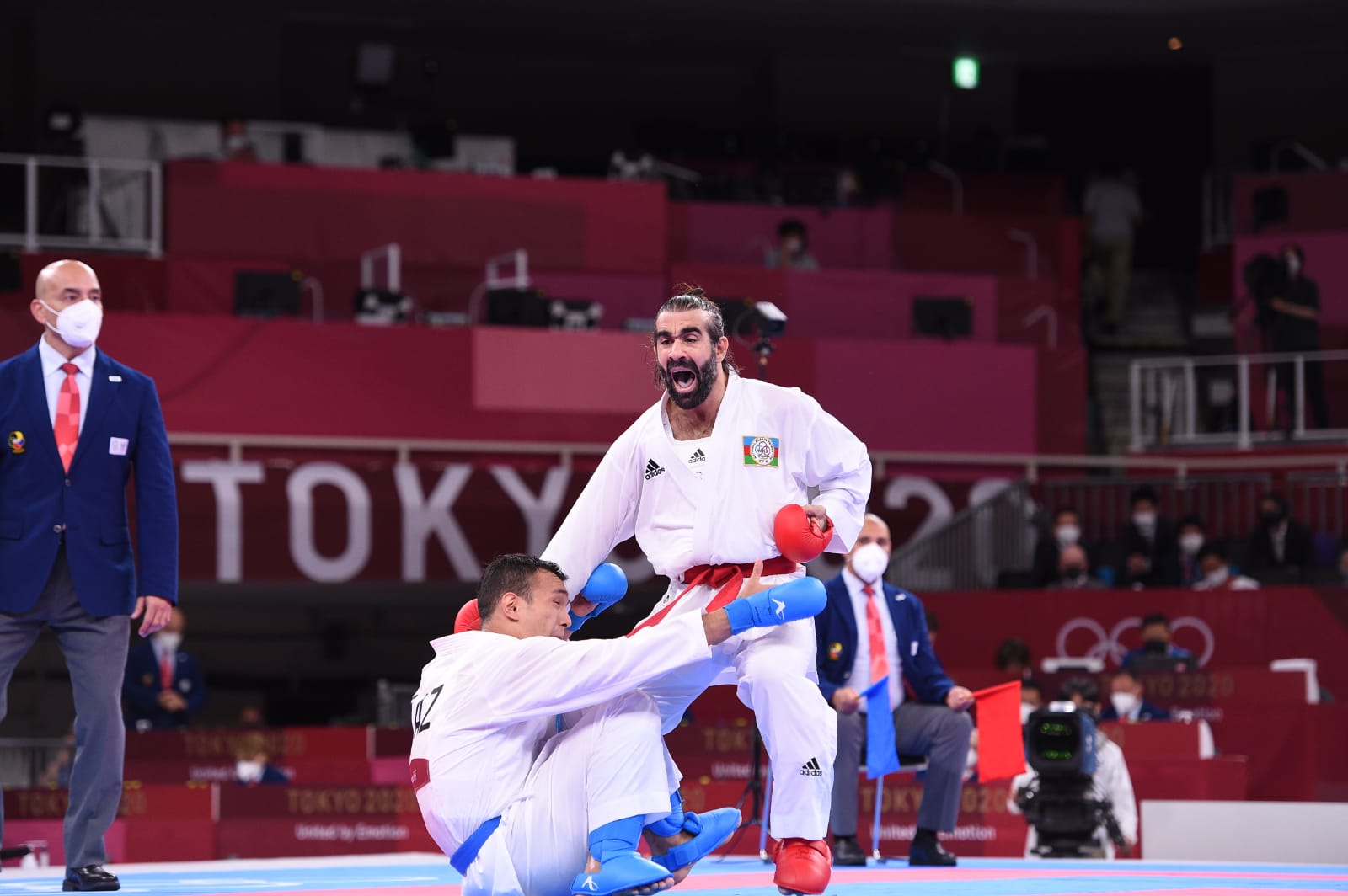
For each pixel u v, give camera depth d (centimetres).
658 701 780
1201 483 2864
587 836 722
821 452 815
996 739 1352
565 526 818
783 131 4256
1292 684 2183
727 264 3728
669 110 4644
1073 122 4709
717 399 802
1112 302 4228
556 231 3500
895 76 4584
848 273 3475
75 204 3312
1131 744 1981
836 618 1377
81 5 4078
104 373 1055
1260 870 1311
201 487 2734
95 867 1014
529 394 3072
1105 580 2703
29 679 3216
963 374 3238
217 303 3192
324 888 1021
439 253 3438
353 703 3572
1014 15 4206
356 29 4338
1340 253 3597
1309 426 3328
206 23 4209
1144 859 1761
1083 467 3253
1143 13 4181
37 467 1028
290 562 2756
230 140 3544
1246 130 4506
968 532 2864
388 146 3841
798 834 766
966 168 4219
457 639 759
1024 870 1255
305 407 2967
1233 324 3822
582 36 4431
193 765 2270
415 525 2820
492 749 734
